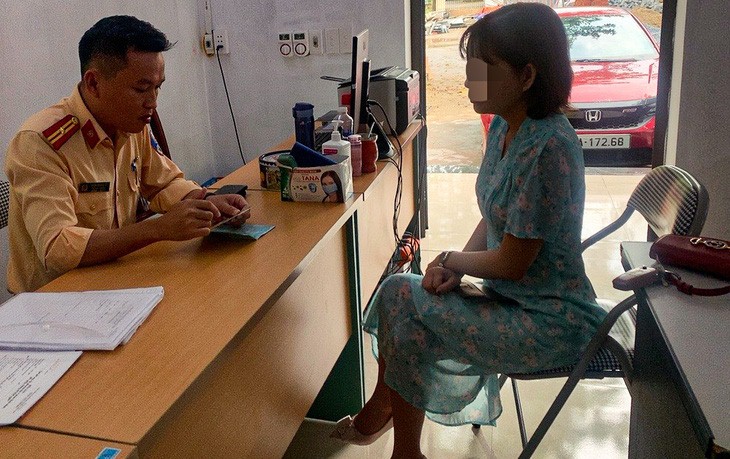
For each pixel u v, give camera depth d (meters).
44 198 1.50
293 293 1.57
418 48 3.43
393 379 1.61
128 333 1.12
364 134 2.30
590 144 4.32
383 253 2.50
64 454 0.83
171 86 3.26
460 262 1.59
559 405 1.52
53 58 2.56
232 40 3.46
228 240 1.61
